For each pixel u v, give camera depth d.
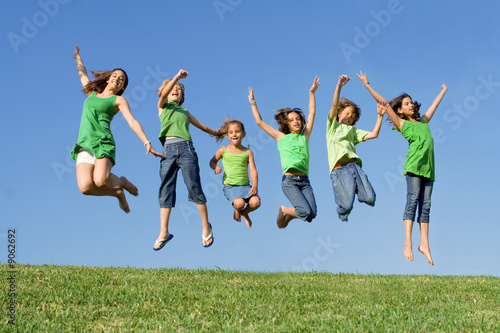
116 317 4.80
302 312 5.14
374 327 4.47
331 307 5.39
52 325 4.41
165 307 5.15
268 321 4.70
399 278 7.63
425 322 4.66
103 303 5.20
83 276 6.32
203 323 4.59
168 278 6.54
